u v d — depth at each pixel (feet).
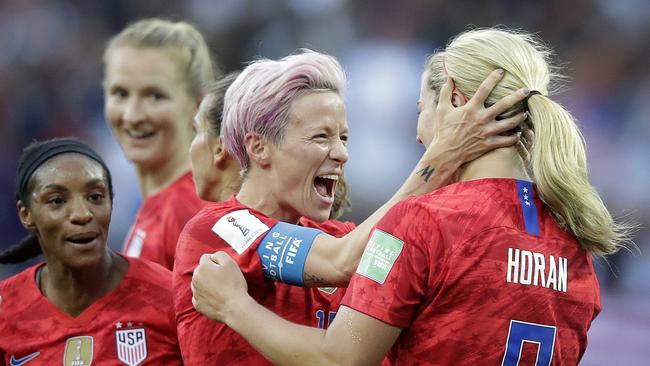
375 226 29.84
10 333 38.37
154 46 52.42
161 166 53.06
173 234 49.90
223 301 30.71
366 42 123.75
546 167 28.76
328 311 33.47
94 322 38.17
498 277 28.68
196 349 32.71
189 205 50.19
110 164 112.68
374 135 113.09
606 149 116.98
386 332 28.78
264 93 32.53
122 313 38.34
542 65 30.58
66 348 37.88
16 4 138.31
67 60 136.26
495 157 30.37
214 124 38.22
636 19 127.75
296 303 32.73
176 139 52.85
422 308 29.09
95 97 133.90
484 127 30.07
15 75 134.31
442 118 30.81
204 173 38.93
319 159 32.48
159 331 38.52
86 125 131.85
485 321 28.66
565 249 29.96
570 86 122.93
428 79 32.07
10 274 92.12
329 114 32.53
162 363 38.32
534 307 29.07
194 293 31.50
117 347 37.93
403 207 29.48
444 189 29.81
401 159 111.34
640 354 80.28
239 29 129.70
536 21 127.65
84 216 37.40
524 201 29.76
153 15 135.13
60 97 134.10
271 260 31.50
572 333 30.22
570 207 29.01
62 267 37.99
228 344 32.12
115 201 107.65
